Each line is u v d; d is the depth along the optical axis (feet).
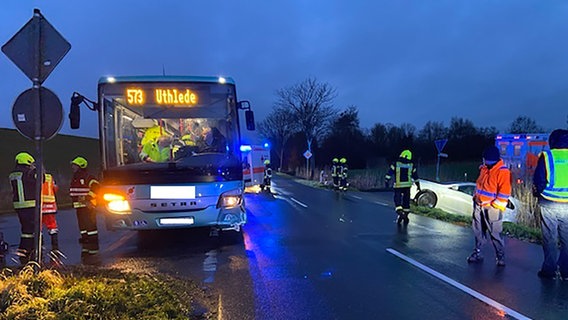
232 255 24.30
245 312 15.53
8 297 14.28
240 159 26.05
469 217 37.65
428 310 15.79
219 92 26.32
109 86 25.59
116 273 19.92
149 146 25.43
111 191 24.47
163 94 25.88
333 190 76.69
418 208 43.21
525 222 35.09
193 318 14.79
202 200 24.59
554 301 16.70
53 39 18.10
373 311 15.69
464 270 21.01
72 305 13.92
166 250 25.93
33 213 24.26
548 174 19.53
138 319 13.34
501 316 15.21
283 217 39.75
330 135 152.25
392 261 22.77
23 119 18.12
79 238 31.09
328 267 21.62
